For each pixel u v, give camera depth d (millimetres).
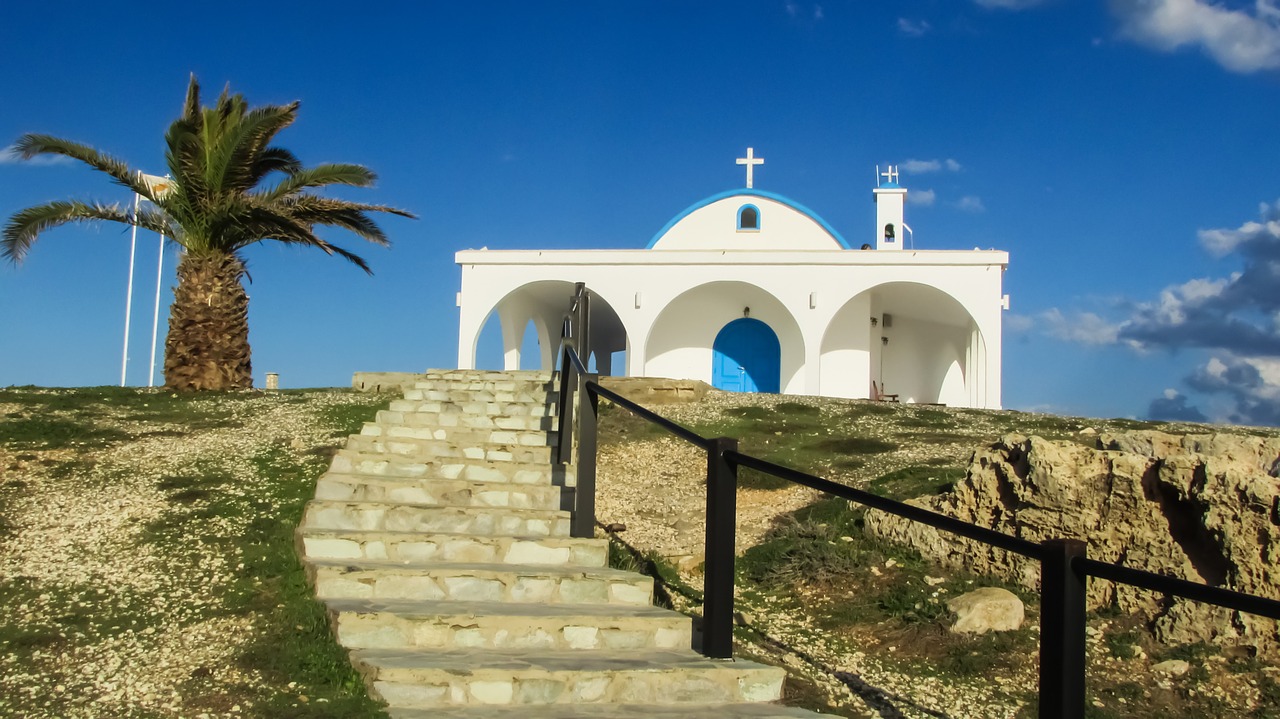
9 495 9062
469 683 5426
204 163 16078
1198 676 6910
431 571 6781
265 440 11672
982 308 23156
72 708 5227
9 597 6742
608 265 24250
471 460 9406
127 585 7020
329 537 7309
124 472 9992
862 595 8484
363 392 16312
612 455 13375
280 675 5648
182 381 16156
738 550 9820
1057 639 3904
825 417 17000
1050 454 8539
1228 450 8477
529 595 6898
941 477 11539
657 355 25719
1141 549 7930
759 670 5949
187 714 5164
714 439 6285
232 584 7008
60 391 15477
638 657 6102
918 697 6625
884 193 28641
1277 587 7203
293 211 16469
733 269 23953
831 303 23656
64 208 15547
